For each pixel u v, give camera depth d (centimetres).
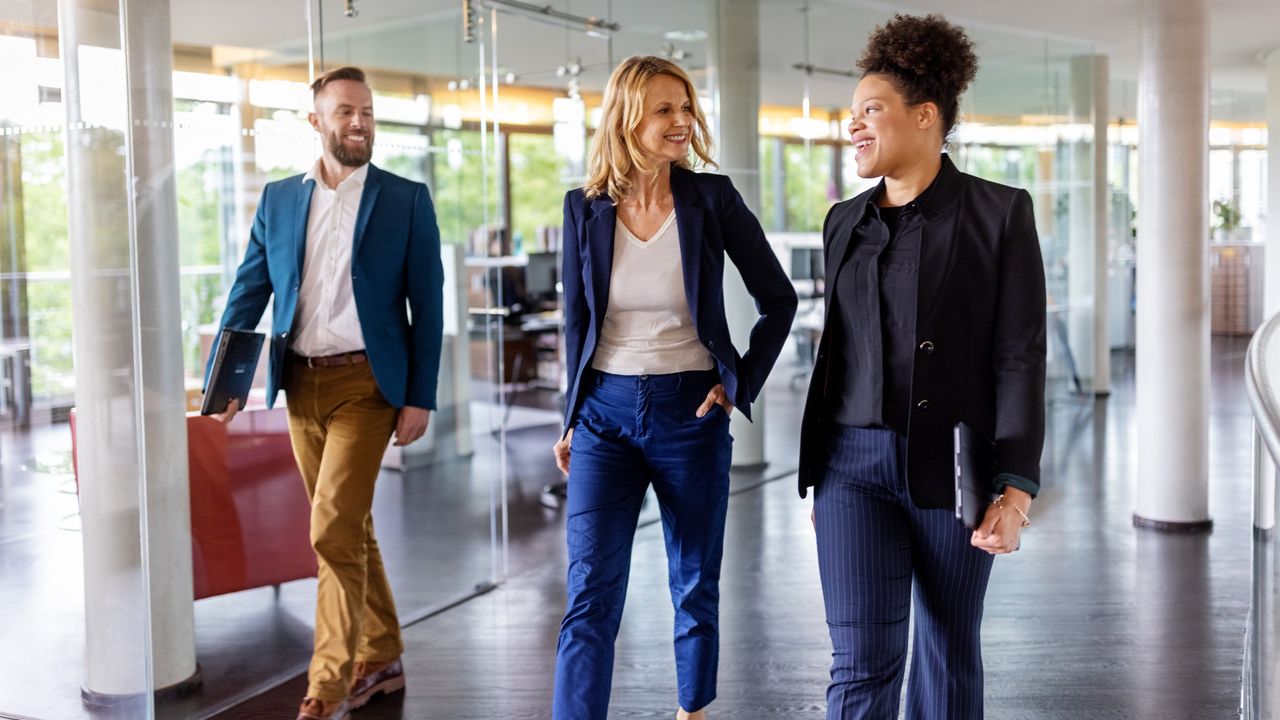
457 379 547
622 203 284
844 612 235
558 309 1014
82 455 316
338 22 439
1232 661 391
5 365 321
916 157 224
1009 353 219
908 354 223
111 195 314
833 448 236
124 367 311
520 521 621
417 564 471
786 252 779
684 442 285
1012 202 220
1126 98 1349
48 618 322
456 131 555
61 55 316
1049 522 606
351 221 347
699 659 302
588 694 279
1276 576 261
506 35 607
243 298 362
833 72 785
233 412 352
